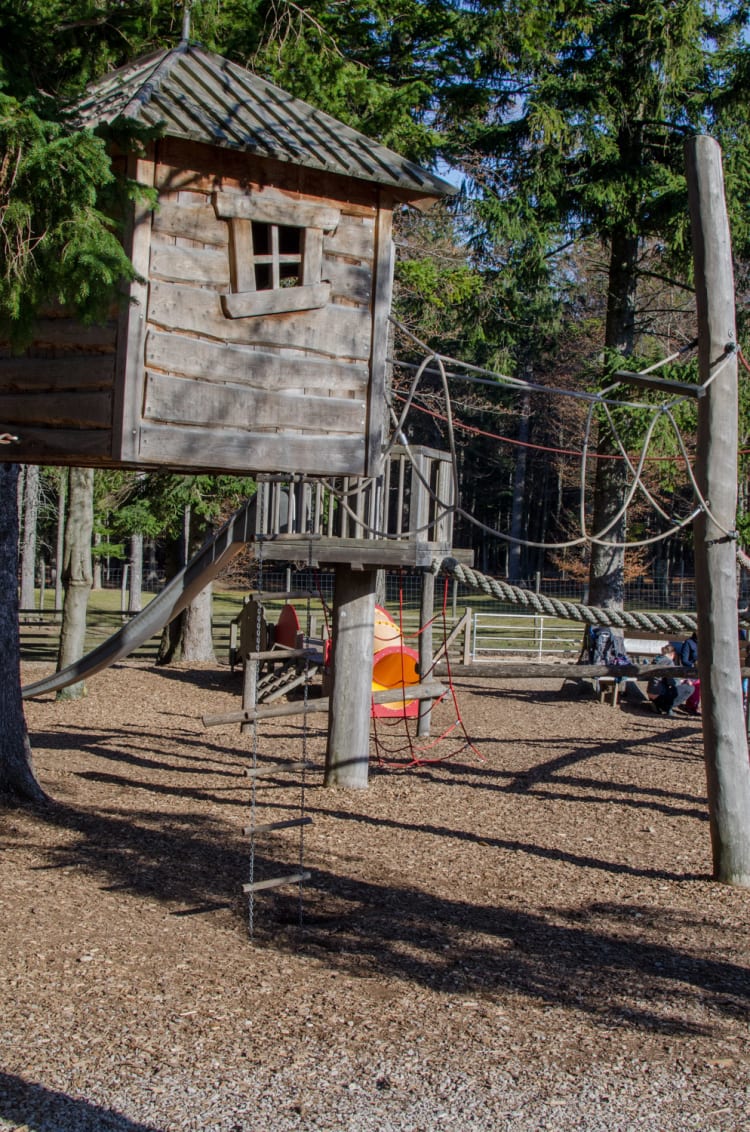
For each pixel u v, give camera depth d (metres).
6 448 7.98
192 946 7.19
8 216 6.21
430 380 34.00
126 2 9.17
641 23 19.28
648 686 21.20
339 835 10.32
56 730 15.89
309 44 15.70
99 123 7.09
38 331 7.68
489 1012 6.27
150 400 7.37
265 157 7.77
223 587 47.03
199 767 13.49
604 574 21.39
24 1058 5.38
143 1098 5.04
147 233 7.34
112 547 33.34
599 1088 5.34
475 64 19.98
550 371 39.78
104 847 9.50
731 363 9.15
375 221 8.41
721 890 9.02
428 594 15.59
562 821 11.26
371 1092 5.19
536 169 20.17
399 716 17.50
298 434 8.08
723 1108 5.19
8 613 10.85
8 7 7.18
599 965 7.15
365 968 6.92
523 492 52.25
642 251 25.06
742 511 19.44
